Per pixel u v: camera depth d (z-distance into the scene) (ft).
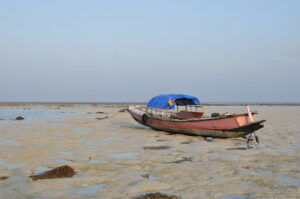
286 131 59.82
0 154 35.50
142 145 43.39
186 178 25.03
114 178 24.94
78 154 35.99
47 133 55.57
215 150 39.37
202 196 20.44
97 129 63.98
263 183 23.57
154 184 23.11
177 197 20.07
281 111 147.23
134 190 21.66
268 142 46.42
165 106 58.80
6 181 24.06
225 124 49.08
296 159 33.12
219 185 22.98
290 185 23.04
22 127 65.82
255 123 44.98
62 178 24.93
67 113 131.03
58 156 34.65
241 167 29.12
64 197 20.24
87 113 130.93
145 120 64.80
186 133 56.18
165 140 49.01
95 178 24.86
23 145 42.06
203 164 30.50
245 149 40.22
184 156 35.01
